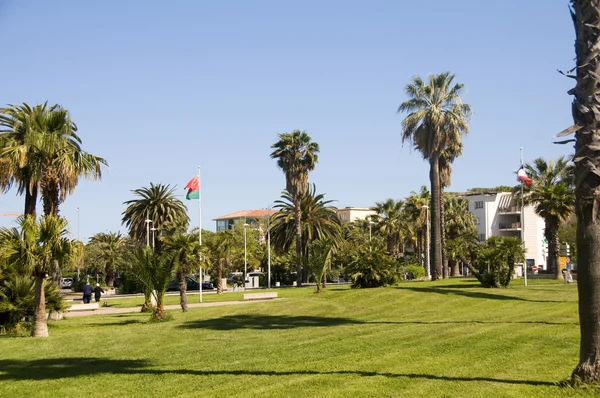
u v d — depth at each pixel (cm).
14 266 1891
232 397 880
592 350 848
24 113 2430
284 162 5666
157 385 1002
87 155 2580
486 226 8456
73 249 1839
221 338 1677
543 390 843
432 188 4128
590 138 853
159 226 6259
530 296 2612
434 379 944
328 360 1174
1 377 1134
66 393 970
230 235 5691
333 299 2778
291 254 6088
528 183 4050
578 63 880
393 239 8200
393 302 2570
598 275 842
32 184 2467
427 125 4091
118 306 3669
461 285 3281
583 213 854
